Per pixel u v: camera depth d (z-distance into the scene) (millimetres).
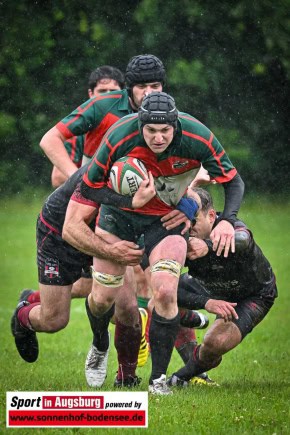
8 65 77500
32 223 66625
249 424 16859
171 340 19531
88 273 25000
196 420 17156
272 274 21297
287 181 76000
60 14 77438
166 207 19609
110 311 21047
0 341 31547
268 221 66750
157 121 17734
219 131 75875
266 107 76438
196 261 20234
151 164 18734
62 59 77625
